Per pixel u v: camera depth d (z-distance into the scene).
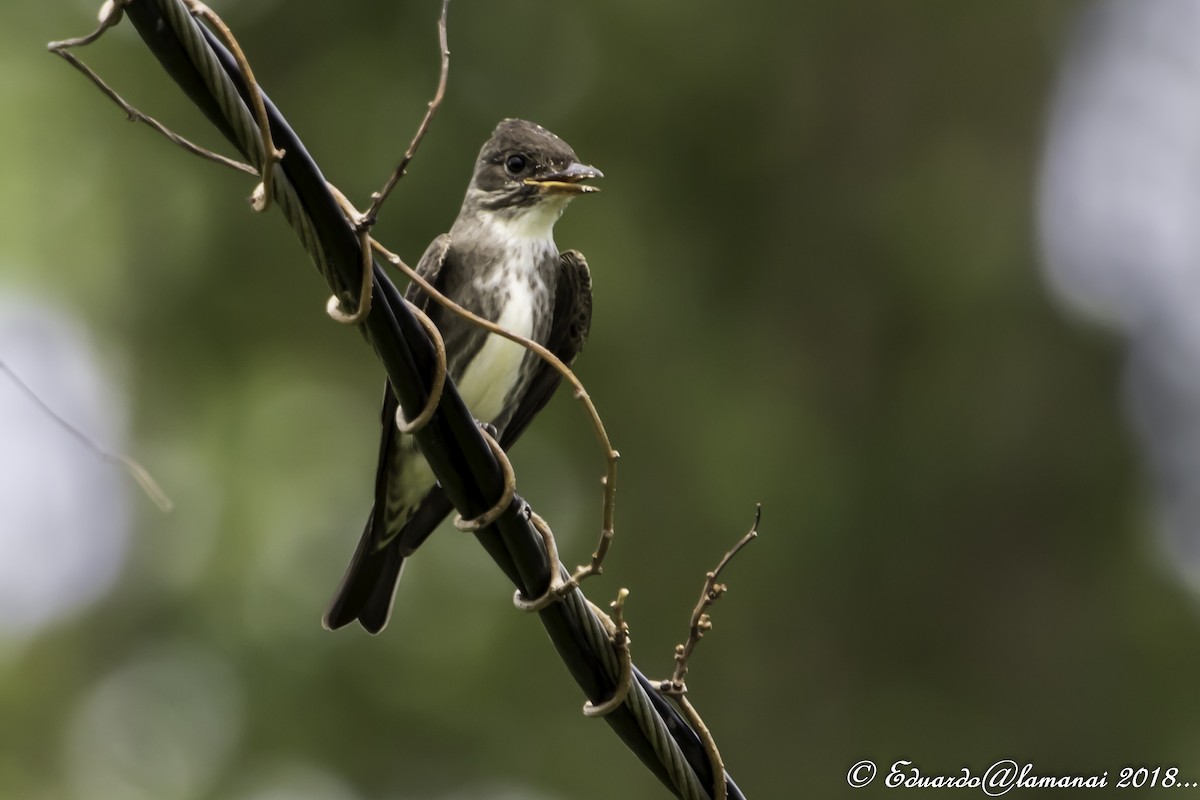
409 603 13.52
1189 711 14.79
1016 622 14.66
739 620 13.92
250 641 13.53
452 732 13.16
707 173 14.98
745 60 14.93
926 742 14.19
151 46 4.80
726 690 13.89
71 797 14.14
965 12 15.62
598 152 14.53
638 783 13.16
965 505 14.84
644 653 13.66
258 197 5.02
